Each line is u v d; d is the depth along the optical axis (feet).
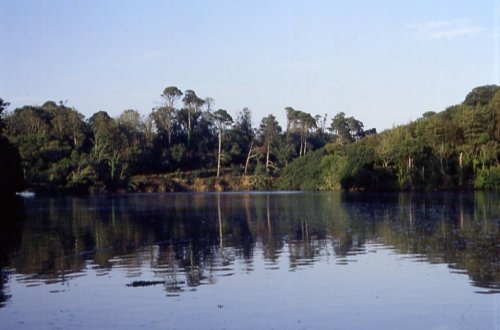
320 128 558.56
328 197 272.51
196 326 52.65
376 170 326.44
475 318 54.08
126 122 456.86
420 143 320.09
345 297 62.13
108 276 76.28
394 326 52.16
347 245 100.32
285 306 58.85
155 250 99.30
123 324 53.67
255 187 426.51
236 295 63.62
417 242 101.60
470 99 437.17
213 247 101.65
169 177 431.84
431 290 64.49
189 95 502.79
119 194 363.97
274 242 106.42
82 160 378.53
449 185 314.35
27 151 364.38
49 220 164.04
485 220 136.98
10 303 62.28
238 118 530.27
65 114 431.02
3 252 99.81
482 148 315.58
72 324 54.03
